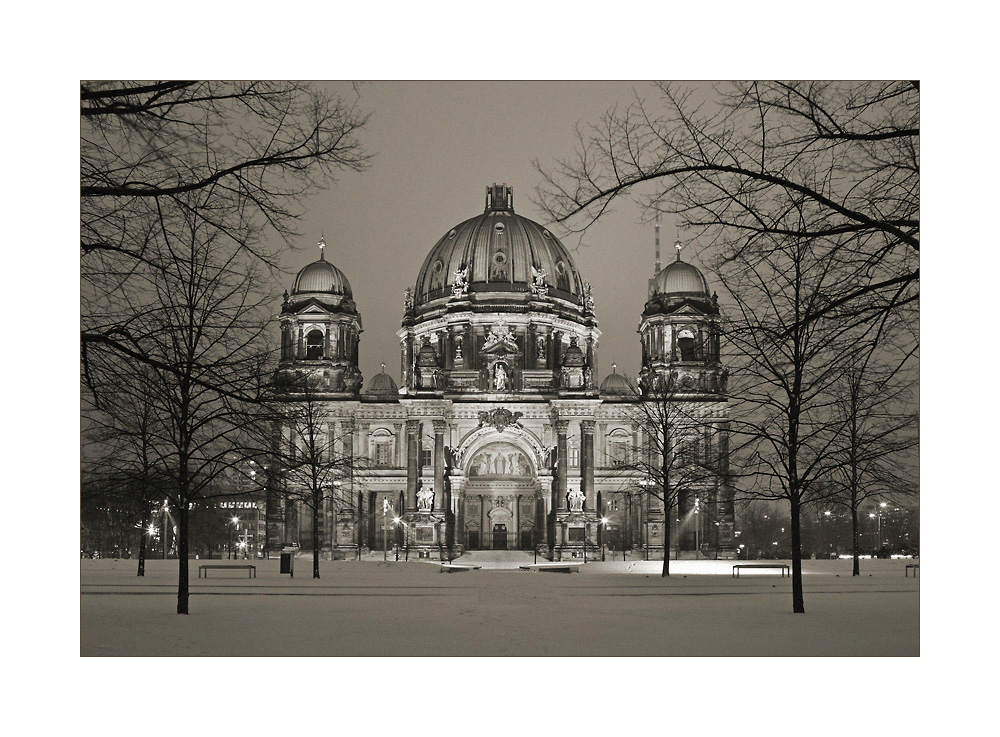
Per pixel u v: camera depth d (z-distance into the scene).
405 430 140.38
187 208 20.70
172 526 136.12
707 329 37.56
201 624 33.81
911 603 42.31
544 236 162.25
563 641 29.28
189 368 28.92
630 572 83.69
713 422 61.22
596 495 140.75
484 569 101.88
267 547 129.12
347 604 43.56
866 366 22.56
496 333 148.38
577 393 135.88
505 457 145.88
